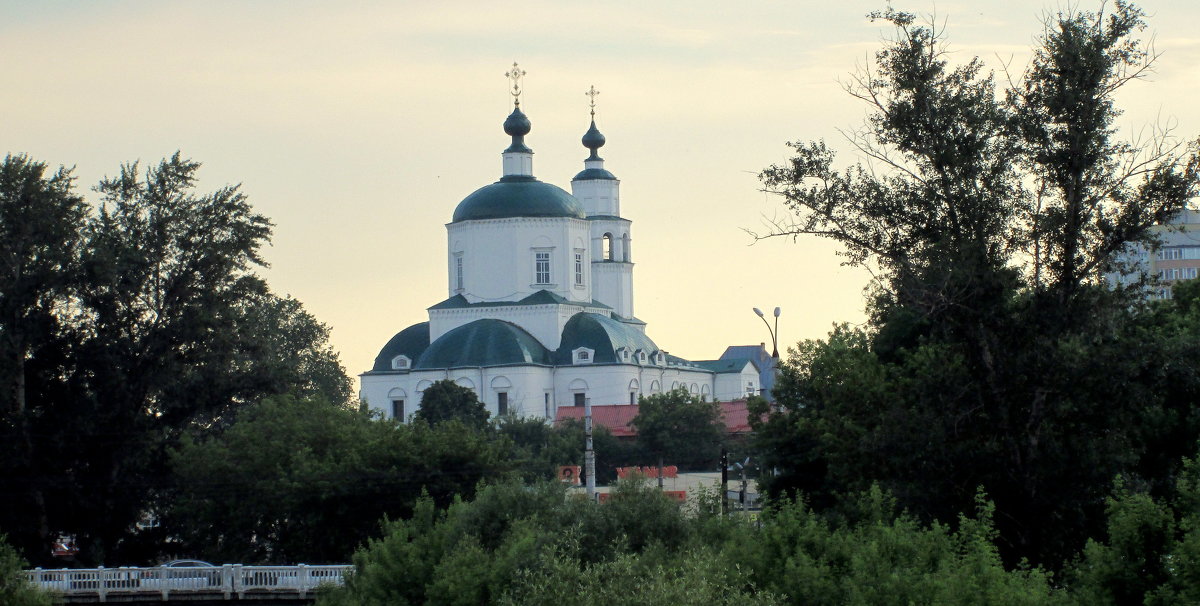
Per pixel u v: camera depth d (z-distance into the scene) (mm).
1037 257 80125
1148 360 78500
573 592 60781
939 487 79000
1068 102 77750
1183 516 63844
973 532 69250
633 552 71500
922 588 60719
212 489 122062
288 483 115312
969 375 79812
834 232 81562
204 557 123812
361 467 116250
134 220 137875
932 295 78250
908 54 79625
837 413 86812
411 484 116938
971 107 79188
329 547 116938
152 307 137000
